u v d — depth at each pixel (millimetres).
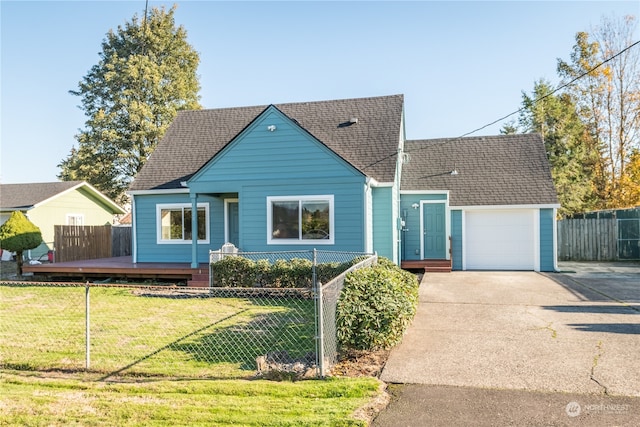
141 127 32469
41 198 24250
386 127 16328
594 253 20578
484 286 12516
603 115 30062
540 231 16406
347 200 13312
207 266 14742
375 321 6227
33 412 4652
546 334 7340
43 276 16703
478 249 16922
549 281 13320
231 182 14055
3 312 9812
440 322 8328
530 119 29312
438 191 17062
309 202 13570
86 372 6027
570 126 28547
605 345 6637
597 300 10250
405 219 17391
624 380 5246
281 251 13328
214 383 5367
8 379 5754
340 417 4367
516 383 5246
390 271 7828
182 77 35500
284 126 13695
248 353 6633
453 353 6430
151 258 17047
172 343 7195
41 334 7867
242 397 4984
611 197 29062
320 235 13500
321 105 18062
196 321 8672
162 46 35438
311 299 11133
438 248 17203
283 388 5156
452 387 5180
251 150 13922
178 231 16938
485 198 16812
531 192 16750
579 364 5824
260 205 13867
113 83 32812
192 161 17438
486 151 18797
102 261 17797
